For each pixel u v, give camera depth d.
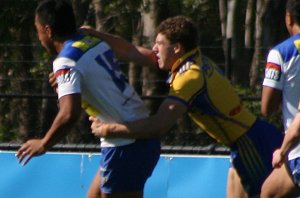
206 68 15.94
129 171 15.94
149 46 38.31
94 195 16.58
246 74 26.75
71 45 15.55
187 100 15.68
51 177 21.47
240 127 16.17
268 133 16.28
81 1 41.31
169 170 20.89
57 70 15.41
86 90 15.67
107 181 16.02
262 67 27.02
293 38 16.14
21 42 43.09
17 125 33.50
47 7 15.64
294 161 15.81
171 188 20.86
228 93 16.03
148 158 15.99
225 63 25.92
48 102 32.62
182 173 20.84
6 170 21.69
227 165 20.62
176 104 15.62
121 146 15.84
